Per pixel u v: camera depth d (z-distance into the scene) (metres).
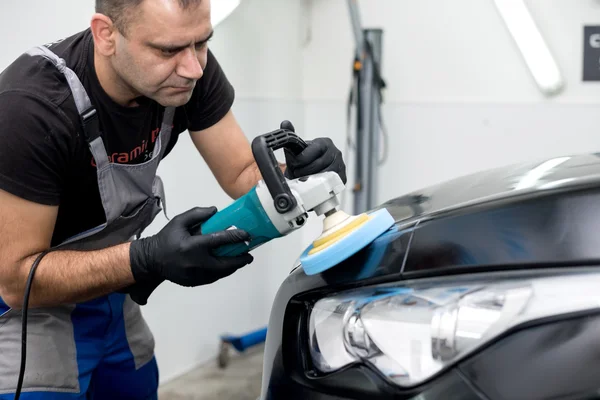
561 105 2.92
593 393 0.67
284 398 0.92
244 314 2.89
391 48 3.10
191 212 1.07
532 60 2.86
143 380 1.57
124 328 1.50
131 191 1.29
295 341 0.95
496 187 0.92
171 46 1.00
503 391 0.71
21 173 1.07
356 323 0.87
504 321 0.74
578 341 0.69
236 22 2.63
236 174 1.44
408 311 0.82
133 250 1.08
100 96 1.15
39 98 1.08
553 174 0.92
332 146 1.05
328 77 3.21
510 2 2.83
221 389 2.44
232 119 1.45
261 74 2.84
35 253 1.14
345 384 0.85
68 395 1.35
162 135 1.32
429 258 0.81
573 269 0.72
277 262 3.08
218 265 1.03
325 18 3.17
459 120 3.05
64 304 1.30
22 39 1.83
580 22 2.86
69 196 1.24
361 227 0.89
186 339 2.58
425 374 0.78
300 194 0.94
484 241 0.78
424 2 3.03
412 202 1.03
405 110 3.11
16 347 1.30
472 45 2.99
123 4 0.99
